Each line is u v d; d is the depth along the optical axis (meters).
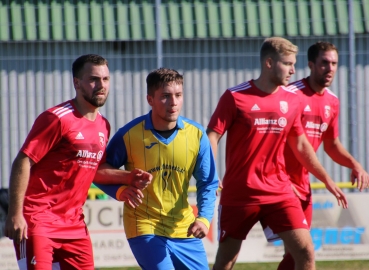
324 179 19.45
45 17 35.50
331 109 21.11
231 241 19.66
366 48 36.44
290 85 20.92
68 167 15.52
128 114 35.38
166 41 35.75
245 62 35.97
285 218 18.72
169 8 35.97
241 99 18.70
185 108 35.56
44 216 15.52
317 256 26.69
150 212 16.05
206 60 35.84
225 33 35.91
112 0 36.03
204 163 16.30
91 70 15.33
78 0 35.88
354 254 26.78
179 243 16.14
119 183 15.87
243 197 19.00
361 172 21.16
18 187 14.84
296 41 36.22
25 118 35.16
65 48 35.50
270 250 26.52
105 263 25.77
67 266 16.22
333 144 21.70
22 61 35.19
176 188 16.12
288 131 19.09
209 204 16.14
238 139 18.88
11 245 25.48
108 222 25.80
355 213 26.84
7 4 35.31
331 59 20.34
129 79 35.47
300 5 36.47
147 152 15.91
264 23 36.19
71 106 15.56
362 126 35.44
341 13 36.47
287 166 20.47
